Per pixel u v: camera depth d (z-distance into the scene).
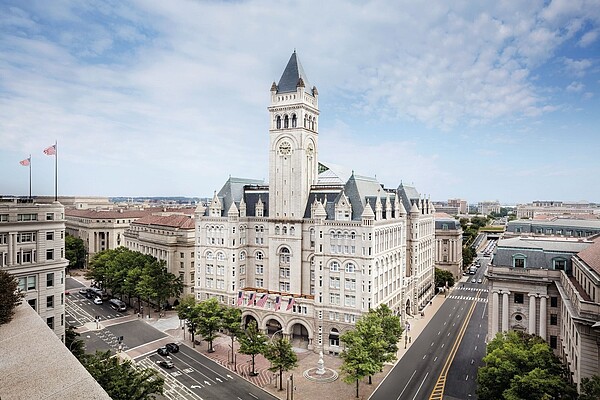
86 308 142.00
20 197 90.50
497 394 65.38
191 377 89.81
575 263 80.69
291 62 125.75
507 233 159.75
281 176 124.00
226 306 112.62
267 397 81.50
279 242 123.06
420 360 100.25
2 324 35.97
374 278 105.50
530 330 88.06
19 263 79.12
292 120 122.19
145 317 132.75
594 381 50.44
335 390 84.75
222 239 125.06
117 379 57.25
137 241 171.12
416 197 162.75
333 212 113.88
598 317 58.72
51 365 26.30
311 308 110.19
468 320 134.00
